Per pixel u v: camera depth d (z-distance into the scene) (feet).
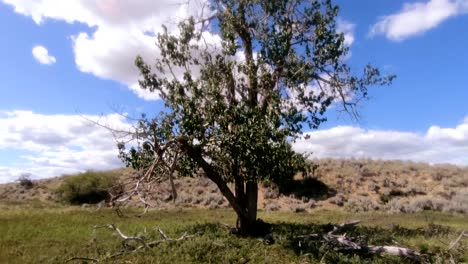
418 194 144.25
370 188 149.07
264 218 95.76
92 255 49.83
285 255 49.93
